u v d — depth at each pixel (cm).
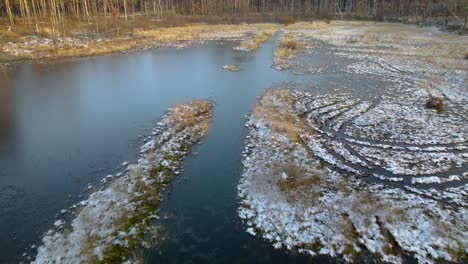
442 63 3400
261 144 1698
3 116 2108
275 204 1222
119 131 1877
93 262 955
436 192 1288
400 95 2486
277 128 1853
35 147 1695
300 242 1049
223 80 2894
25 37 4216
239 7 8312
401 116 2066
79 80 2931
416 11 7006
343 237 1062
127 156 1593
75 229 1087
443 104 2269
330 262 977
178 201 1258
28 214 1188
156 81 2880
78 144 1722
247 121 1995
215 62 3616
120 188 1302
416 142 1716
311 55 3994
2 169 1491
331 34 5600
